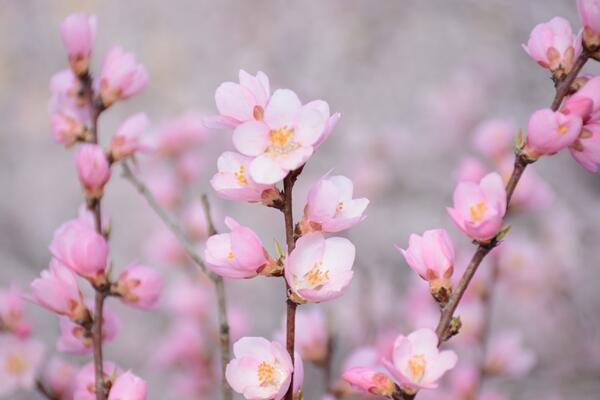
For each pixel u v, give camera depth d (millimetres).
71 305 691
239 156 649
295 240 644
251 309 1579
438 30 1983
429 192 1694
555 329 1382
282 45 2051
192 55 2064
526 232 1389
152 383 1486
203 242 1027
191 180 1075
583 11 661
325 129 636
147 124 753
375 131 1626
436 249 663
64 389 770
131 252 1777
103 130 1956
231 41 2078
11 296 768
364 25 2041
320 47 2037
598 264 1452
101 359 688
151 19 2125
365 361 774
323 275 642
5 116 2084
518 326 1394
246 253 639
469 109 1698
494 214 649
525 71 1771
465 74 1758
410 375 648
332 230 644
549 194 878
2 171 2004
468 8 1936
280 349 634
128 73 748
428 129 1788
